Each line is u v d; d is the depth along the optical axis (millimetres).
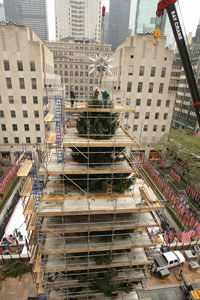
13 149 50125
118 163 18797
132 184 19594
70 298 21125
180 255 27141
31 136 49375
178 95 82938
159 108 52688
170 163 54031
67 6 152000
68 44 107625
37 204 17828
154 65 48469
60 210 16578
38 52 43094
